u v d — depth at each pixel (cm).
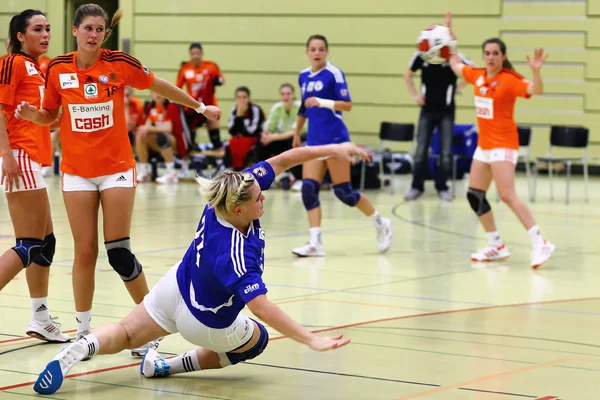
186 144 2939
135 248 1527
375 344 884
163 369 753
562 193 2714
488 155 1455
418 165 2502
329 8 3362
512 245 1673
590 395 705
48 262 888
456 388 725
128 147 848
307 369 788
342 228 1892
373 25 3319
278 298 1129
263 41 3447
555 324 988
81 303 847
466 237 1773
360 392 713
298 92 3438
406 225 1955
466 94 3219
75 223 837
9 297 1099
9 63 877
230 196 678
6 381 736
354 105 3366
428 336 921
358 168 2778
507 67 1441
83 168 829
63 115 831
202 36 3509
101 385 731
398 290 1197
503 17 3184
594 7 3100
